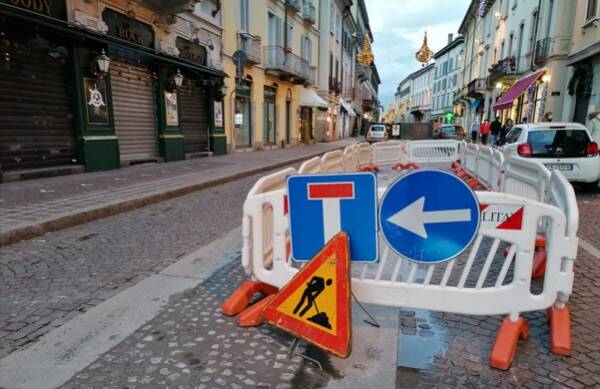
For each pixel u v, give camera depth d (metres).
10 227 4.90
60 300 3.30
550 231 2.48
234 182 10.39
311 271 2.51
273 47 21.27
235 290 3.48
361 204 2.57
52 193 7.29
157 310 3.12
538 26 21.25
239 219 6.26
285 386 2.23
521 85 21.38
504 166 6.09
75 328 2.84
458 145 13.59
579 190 9.20
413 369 2.39
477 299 2.56
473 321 2.98
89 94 10.17
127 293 3.42
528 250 2.48
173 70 13.65
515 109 25.19
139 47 11.44
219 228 5.69
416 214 2.53
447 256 2.53
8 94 8.38
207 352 2.56
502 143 10.66
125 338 2.71
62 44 9.39
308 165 4.99
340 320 2.42
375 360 2.48
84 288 3.55
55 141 9.53
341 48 41.56
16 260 4.26
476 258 4.40
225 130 17.78
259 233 3.03
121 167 11.51
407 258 2.59
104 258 4.35
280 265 2.97
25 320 2.96
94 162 10.39
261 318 2.88
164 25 12.92
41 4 8.65
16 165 8.66
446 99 64.44
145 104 12.74
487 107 35.50
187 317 3.02
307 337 2.51
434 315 3.08
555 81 18.84
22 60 8.62
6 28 8.12
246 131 20.16
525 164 4.83
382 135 34.28
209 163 13.55
